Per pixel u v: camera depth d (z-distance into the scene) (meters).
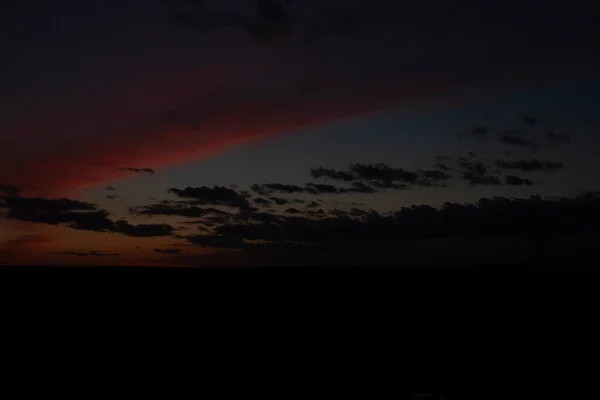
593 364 14.49
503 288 28.95
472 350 16.89
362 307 26.39
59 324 21.50
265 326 21.72
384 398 10.93
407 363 15.05
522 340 18.23
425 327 21.06
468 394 11.70
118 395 11.75
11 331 20.05
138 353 16.56
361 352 16.77
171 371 14.25
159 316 23.95
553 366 14.33
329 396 11.45
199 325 21.72
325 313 24.72
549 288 27.62
